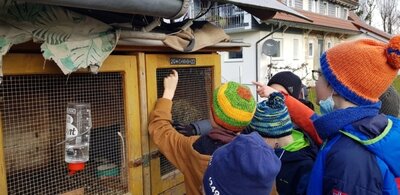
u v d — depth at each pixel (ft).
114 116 5.32
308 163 5.32
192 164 4.95
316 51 57.21
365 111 4.18
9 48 3.71
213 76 6.97
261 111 5.64
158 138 5.40
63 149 4.80
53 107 4.65
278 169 3.18
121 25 4.83
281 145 5.61
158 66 5.82
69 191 4.87
